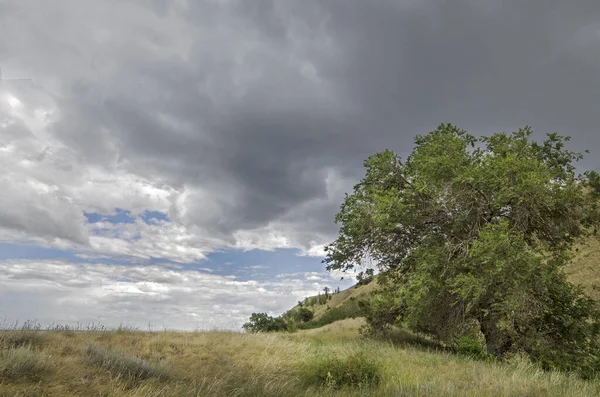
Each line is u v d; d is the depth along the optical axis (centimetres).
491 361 1447
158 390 694
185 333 1398
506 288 1509
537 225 1761
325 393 809
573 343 1639
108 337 1132
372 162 2077
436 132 2075
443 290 1675
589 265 3412
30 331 941
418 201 1872
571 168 1833
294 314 6850
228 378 841
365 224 1983
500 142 1875
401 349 1645
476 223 1727
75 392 637
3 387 602
